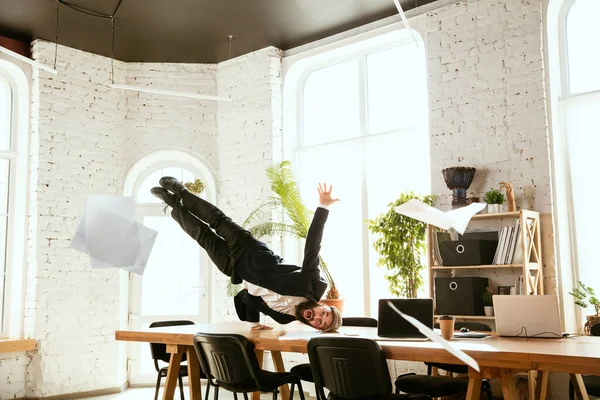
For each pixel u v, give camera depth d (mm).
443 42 6184
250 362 3895
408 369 6035
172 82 7785
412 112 6684
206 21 6664
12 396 6520
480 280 5449
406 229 5863
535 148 5539
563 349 3043
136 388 7387
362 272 6898
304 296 4203
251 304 4484
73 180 7121
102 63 7516
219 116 7816
